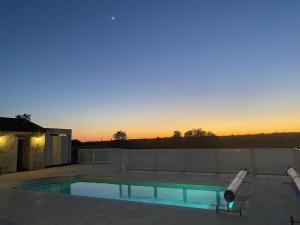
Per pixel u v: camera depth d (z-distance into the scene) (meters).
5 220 5.95
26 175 14.12
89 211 6.55
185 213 6.14
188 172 13.85
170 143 28.55
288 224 5.22
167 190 11.63
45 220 5.90
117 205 7.09
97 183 13.68
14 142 15.73
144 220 5.70
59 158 19.38
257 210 6.26
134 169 15.57
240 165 12.70
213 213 6.09
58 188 12.77
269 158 12.16
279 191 8.45
